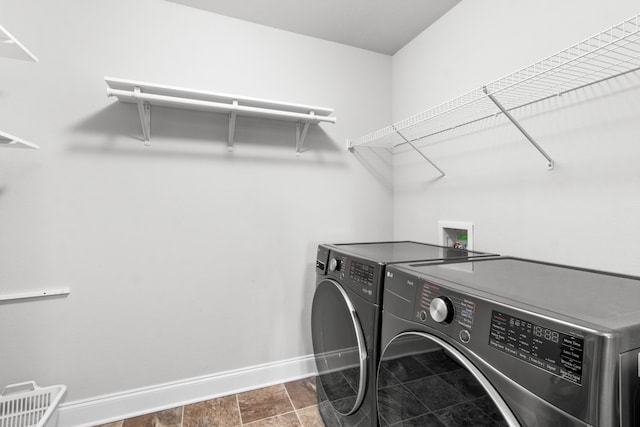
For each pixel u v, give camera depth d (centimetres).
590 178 115
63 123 157
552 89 126
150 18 173
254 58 198
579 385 52
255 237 199
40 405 149
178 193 180
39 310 153
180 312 181
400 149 233
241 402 181
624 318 57
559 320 57
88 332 162
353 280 132
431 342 84
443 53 189
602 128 111
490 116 157
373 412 112
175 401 177
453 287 82
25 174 150
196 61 183
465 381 72
